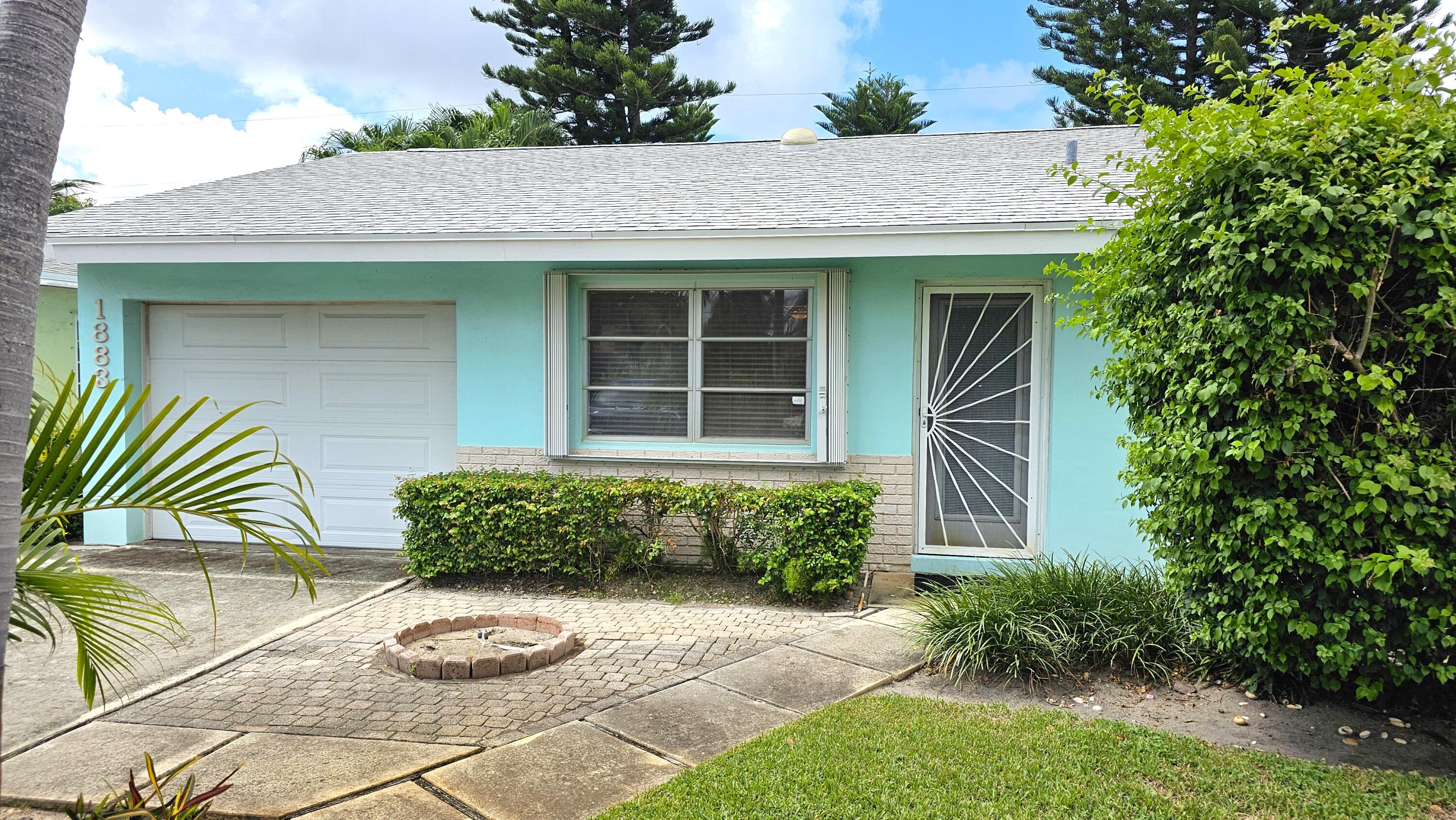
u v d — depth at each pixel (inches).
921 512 275.6
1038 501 267.7
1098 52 899.4
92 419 100.3
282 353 313.6
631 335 286.7
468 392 294.8
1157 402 174.1
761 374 279.6
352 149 824.9
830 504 232.5
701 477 280.4
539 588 255.8
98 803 126.9
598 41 1055.6
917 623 204.2
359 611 233.8
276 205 322.0
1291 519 144.6
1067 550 260.1
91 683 119.3
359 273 299.3
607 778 135.8
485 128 840.9
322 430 313.0
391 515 310.0
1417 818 120.8
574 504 251.3
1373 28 146.3
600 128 1041.5
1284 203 133.8
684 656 195.5
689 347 282.7
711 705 165.8
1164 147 158.1
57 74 81.4
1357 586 144.6
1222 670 175.2
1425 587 141.7
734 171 352.8
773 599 242.1
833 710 160.1
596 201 311.1
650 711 163.0
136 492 103.4
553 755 143.9
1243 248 145.3
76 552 297.6
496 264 290.5
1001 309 269.4
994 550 271.7
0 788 131.4
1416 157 136.3
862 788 129.8
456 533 256.5
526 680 181.0
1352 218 135.1
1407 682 159.8
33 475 96.9
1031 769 136.1
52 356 440.5
